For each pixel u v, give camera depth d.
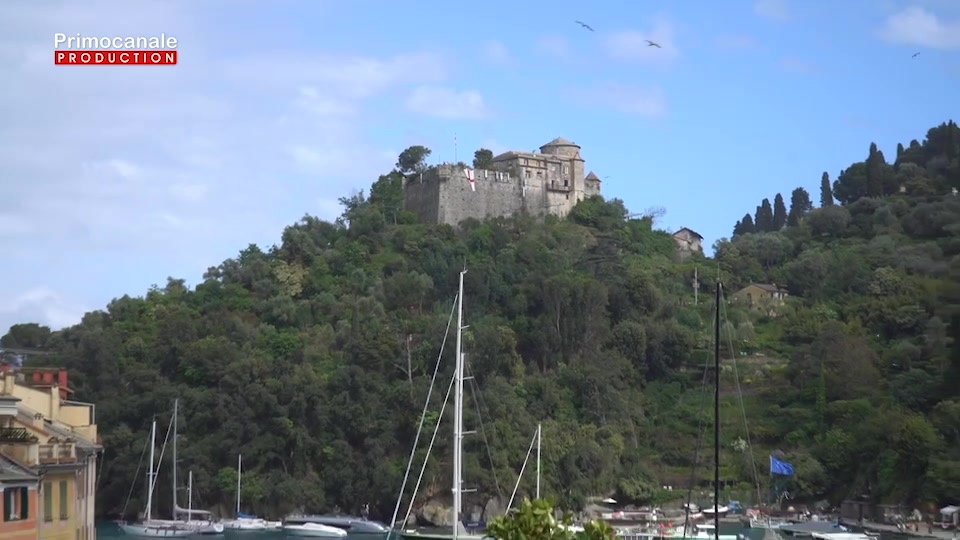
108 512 194.50
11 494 71.00
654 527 156.50
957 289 196.00
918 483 180.25
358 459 198.12
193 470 194.38
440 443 191.00
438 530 154.62
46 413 97.06
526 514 45.25
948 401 184.25
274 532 180.38
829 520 177.75
